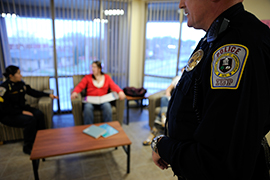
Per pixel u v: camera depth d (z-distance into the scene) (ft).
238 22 1.46
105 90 9.45
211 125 1.33
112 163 6.67
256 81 1.24
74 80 9.74
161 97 9.12
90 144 5.46
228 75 1.30
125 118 10.87
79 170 6.22
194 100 1.62
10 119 6.95
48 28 9.75
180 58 10.85
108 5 10.50
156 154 2.02
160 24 10.94
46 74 10.30
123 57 11.67
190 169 1.47
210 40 1.60
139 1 11.19
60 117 10.65
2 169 6.12
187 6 1.83
